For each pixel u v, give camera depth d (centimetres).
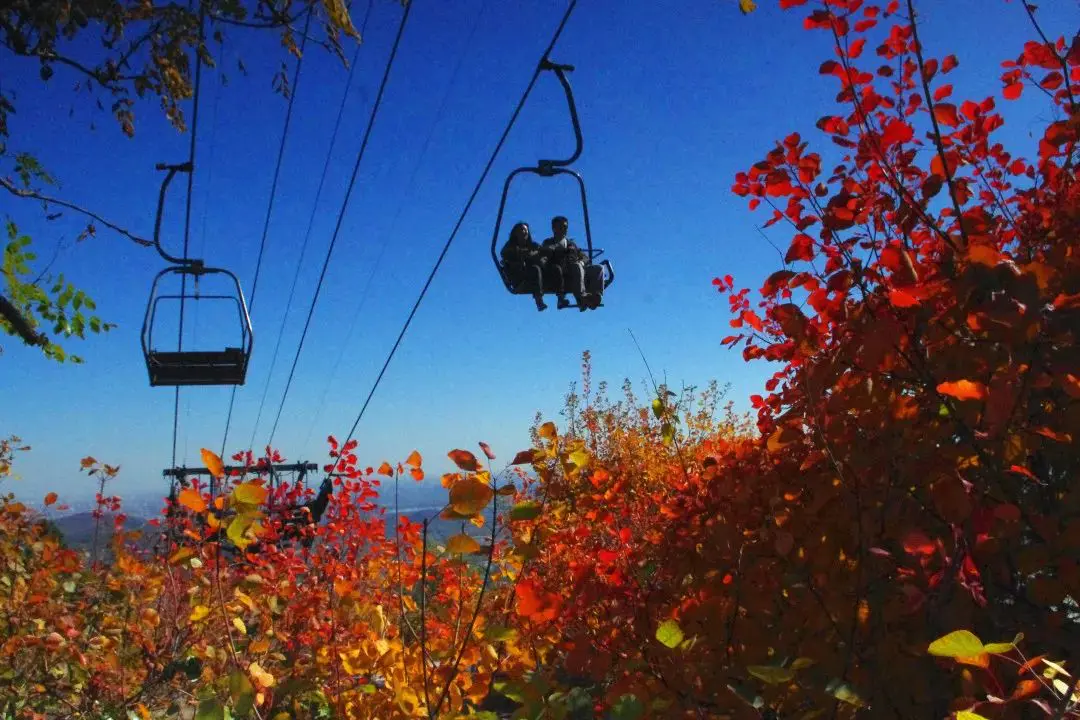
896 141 338
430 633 464
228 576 531
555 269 852
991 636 277
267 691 436
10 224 727
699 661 338
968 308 275
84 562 744
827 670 301
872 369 299
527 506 349
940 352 309
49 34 611
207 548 444
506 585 486
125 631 588
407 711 379
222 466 353
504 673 409
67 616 586
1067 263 297
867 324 315
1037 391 284
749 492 357
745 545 351
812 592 319
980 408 280
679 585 375
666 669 340
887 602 296
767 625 342
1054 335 261
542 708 325
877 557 301
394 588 553
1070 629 272
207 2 643
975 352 289
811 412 321
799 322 332
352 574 579
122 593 608
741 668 318
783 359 360
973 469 300
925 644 273
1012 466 264
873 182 349
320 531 616
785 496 353
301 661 553
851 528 316
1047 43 346
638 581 369
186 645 556
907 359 313
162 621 599
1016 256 347
